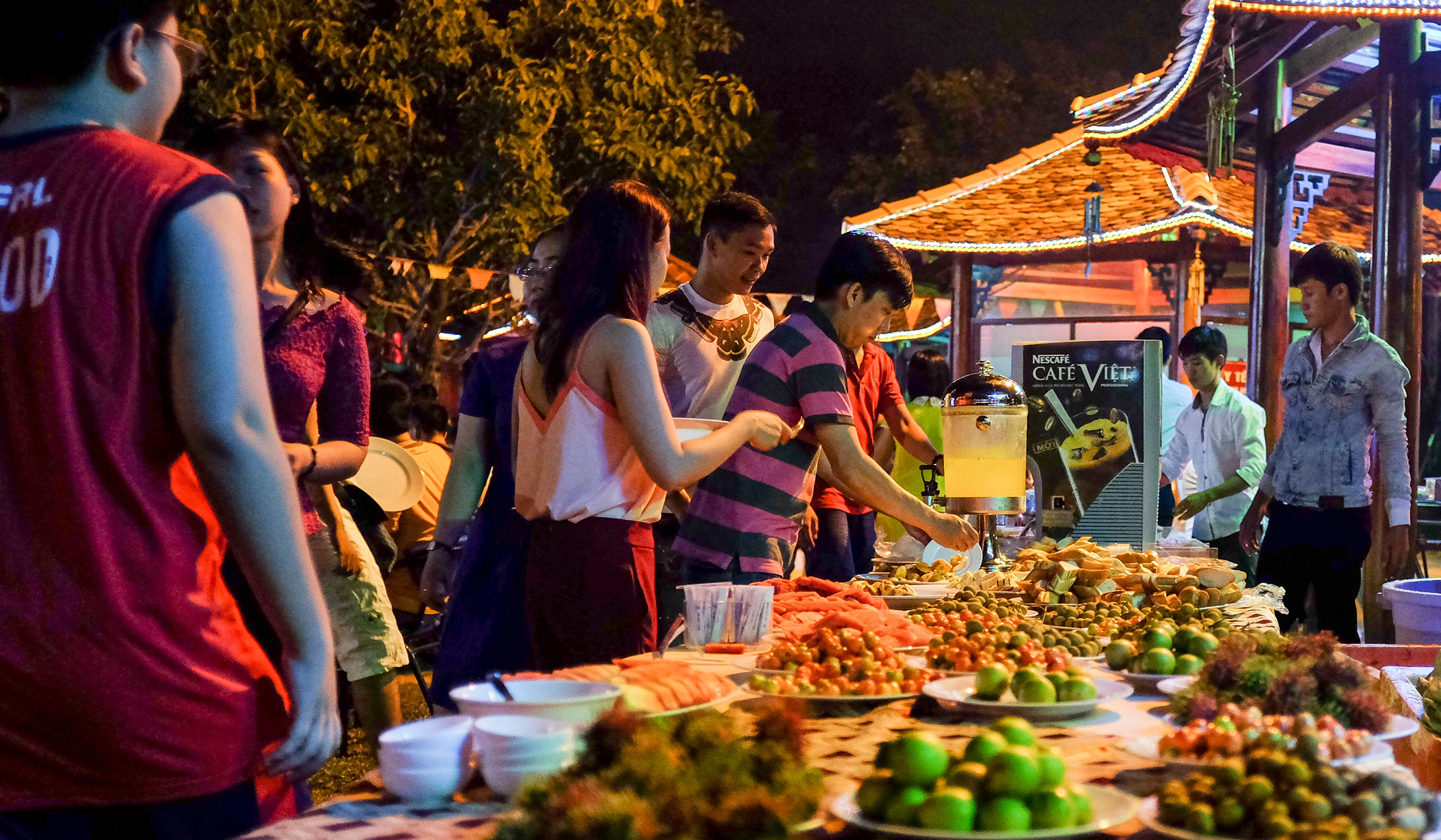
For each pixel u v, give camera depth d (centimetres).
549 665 260
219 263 150
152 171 151
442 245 1491
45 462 146
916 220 1442
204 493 158
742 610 232
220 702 155
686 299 446
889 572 395
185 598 153
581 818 107
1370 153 1056
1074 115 1115
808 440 345
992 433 374
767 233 438
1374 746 151
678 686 163
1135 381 416
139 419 149
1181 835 119
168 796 150
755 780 122
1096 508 419
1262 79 932
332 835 124
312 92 1467
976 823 121
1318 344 508
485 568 303
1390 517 488
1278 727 149
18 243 149
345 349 301
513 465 311
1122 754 156
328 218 1554
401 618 556
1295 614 524
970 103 2680
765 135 2534
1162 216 1294
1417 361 721
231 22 1354
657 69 1627
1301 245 1330
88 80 156
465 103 1511
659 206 264
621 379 249
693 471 249
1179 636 209
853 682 188
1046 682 176
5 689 145
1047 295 1483
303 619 152
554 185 1581
